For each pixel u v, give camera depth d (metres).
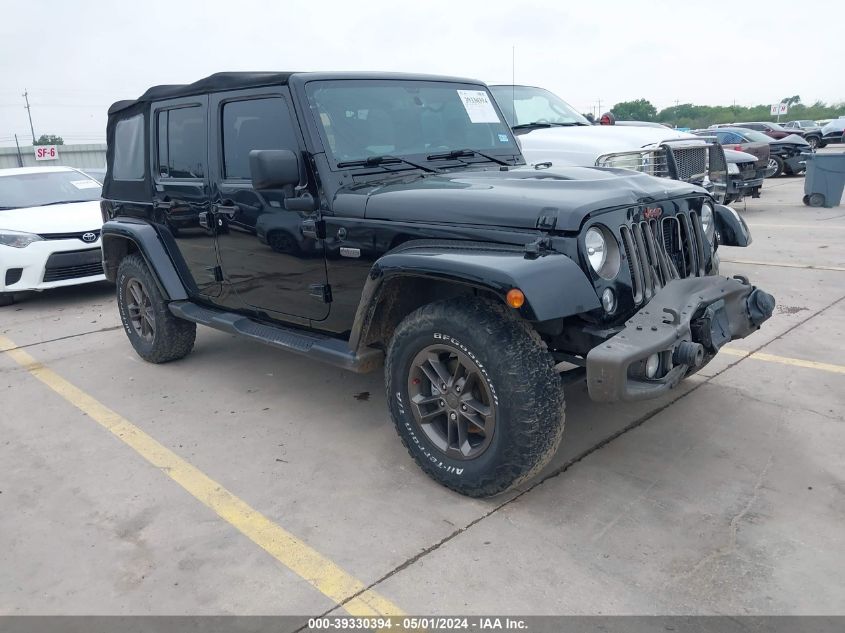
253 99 3.94
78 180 9.28
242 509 3.27
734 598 2.51
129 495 3.45
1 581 2.81
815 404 4.05
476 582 2.66
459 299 3.09
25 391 4.99
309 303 3.93
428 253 3.08
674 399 4.21
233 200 4.18
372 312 3.40
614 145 7.18
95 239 7.77
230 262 4.38
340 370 5.08
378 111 3.95
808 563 2.68
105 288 8.66
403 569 2.76
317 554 2.89
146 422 4.32
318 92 3.76
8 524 3.23
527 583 2.64
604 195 3.07
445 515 3.12
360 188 3.64
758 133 19.70
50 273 7.59
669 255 3.44
